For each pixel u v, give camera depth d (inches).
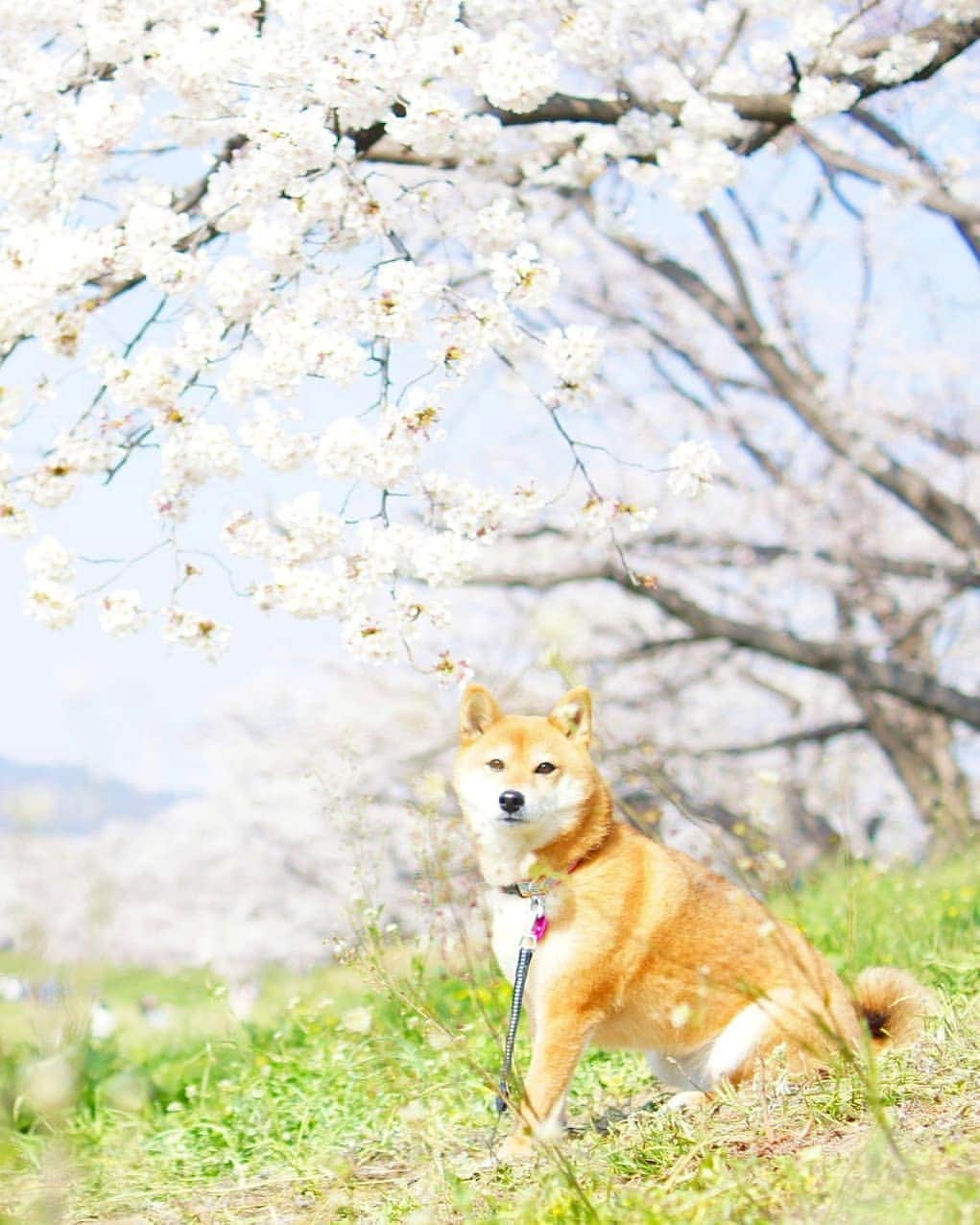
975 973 251.9
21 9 265.4
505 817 202.1
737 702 825.5
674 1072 210.5
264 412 243.0
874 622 774.5
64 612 240.5
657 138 329.1
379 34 256.7
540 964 200.2
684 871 205.5
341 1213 173.5
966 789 751.7
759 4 331.3
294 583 242.4
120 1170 200.7
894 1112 167.2
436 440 245.1
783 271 657.6
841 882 399.9
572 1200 148.9
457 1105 211.8
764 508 714.8
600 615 753.0
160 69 257.1
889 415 695.7
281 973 492.4
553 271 249.0
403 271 244.8
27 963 174.1
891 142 463.2
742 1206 140.3
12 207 259.0
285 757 762.8
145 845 794.2
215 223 267.0
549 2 315.3
